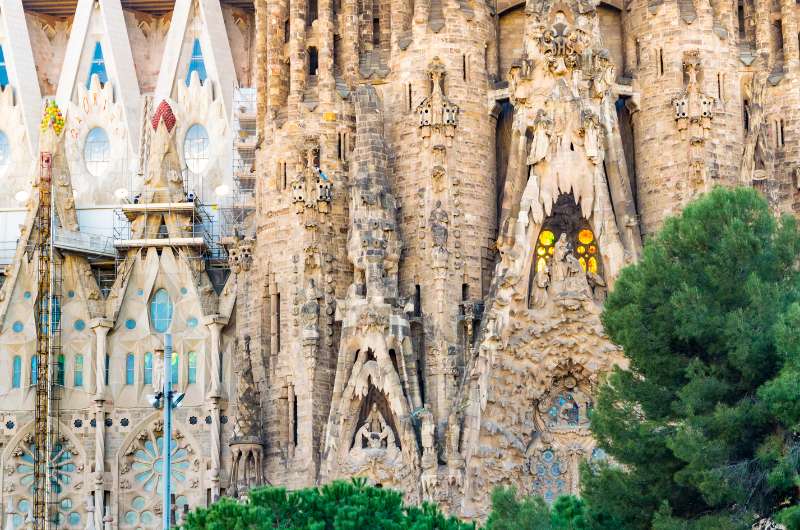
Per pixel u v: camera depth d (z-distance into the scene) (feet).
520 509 440.04
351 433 606.14
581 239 625.82
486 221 645.10
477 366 601.21
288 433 629.92
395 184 647.15
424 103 643.04
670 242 454.81
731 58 652.89
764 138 640.17
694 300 430.61
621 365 601.21
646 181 647.97
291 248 643.86
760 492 413.18
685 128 639.35
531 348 607.37
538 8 631.56
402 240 638.94
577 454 608.19
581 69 623.77
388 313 610.24
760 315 424.46
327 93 655.76
